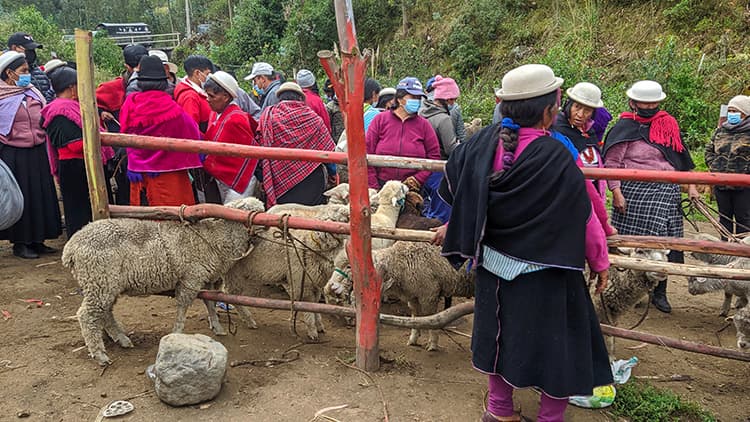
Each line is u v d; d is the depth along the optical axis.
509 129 2.84
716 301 6.18
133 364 4.02
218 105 5.32
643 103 5.17
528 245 2.74
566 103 4.61
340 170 7.21
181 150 4.07
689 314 5.75
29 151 6.34
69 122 5.82
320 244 4.48
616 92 14.27
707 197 9.99
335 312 4.09
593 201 3.18
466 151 3.04
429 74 20.55
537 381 2.85
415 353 4.41
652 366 4.46
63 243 7.19
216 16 40.28
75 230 6.09
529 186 2.72
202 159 5.32
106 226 3.89
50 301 5.24
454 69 20.19
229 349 4.29
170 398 3.42
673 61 13.94
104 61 29.12
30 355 4.12
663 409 3.69
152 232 4.00
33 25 24.00
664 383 4.18
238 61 29.22
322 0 24.95
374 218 5.13
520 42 19.05
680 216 5.37
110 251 3.82
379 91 8.17
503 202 2.79
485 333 3.00
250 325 4.75
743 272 3.56
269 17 29.09
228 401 3.54
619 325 5.39
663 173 3.44
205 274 4.14
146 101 4.81
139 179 5.09
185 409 3.44
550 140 2.79
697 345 3.82
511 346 2.87
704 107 13.05
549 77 2.81
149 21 52.94
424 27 22.62
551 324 2.80
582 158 4.62
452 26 20.89
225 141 5.28
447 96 6.68
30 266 6.22
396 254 4.36
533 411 3.62
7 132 6.15
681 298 6.25
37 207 6.43
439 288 4.46
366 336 3.91
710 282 5.29
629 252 4.36
